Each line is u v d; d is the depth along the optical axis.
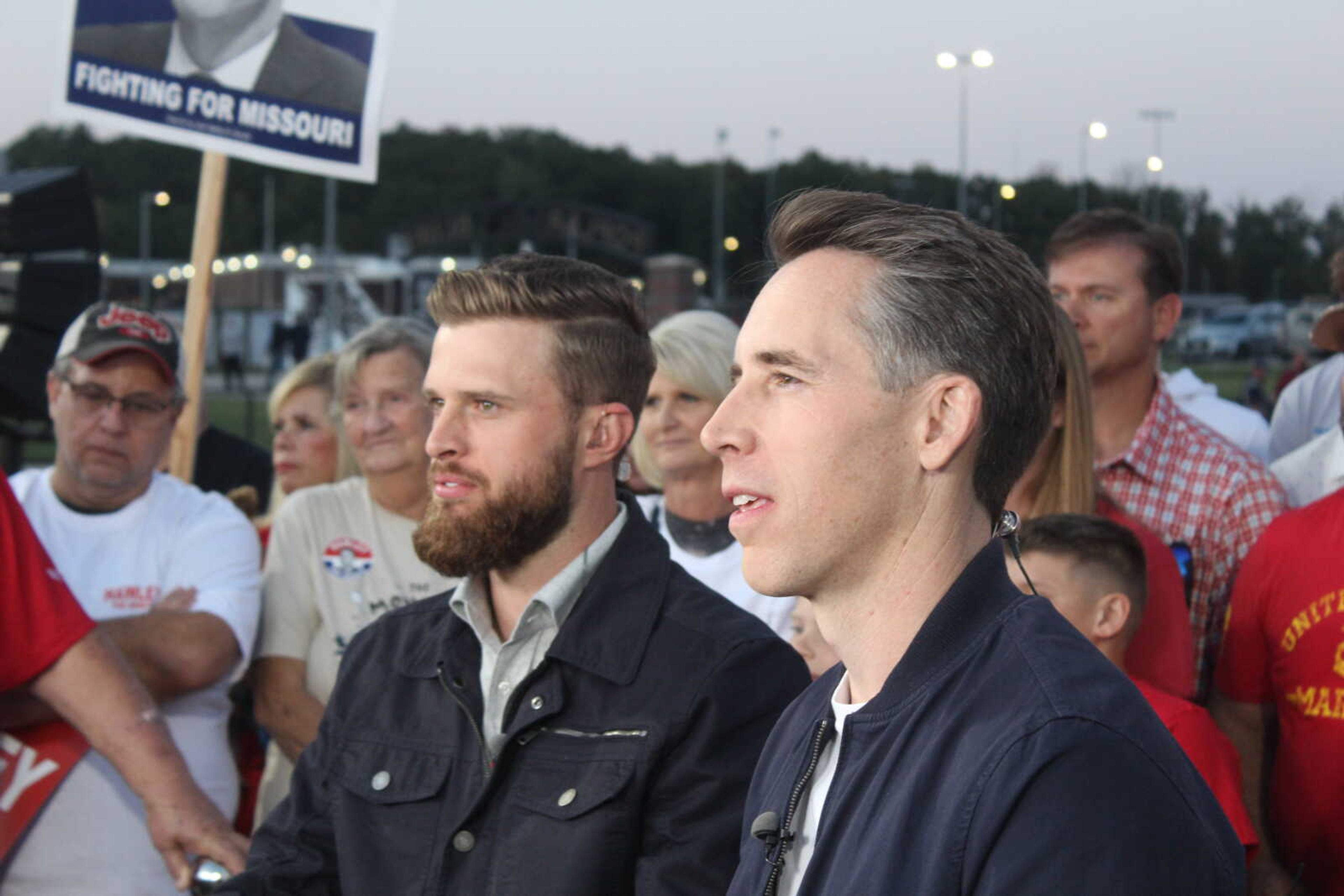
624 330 1.97
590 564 1.92
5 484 2.50
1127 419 3.27
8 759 2.61
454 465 1.90
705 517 3.18
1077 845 1.06
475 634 1.96
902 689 1.26
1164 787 1.10
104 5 3.81
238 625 2.86
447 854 1.81
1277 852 2.57
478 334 1.91
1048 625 1.24
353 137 3.81
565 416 1.91
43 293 6.85
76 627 2.52
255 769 3.25
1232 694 2.70
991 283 1.28
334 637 3.15
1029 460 1.33
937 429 1.28
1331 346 3.15
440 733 1.91
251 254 80.88
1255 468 3.11
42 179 6.93
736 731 1.80
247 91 3.81
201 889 2.35
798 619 2.76
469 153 102.25
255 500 3.93
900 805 1.18
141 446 2.90
